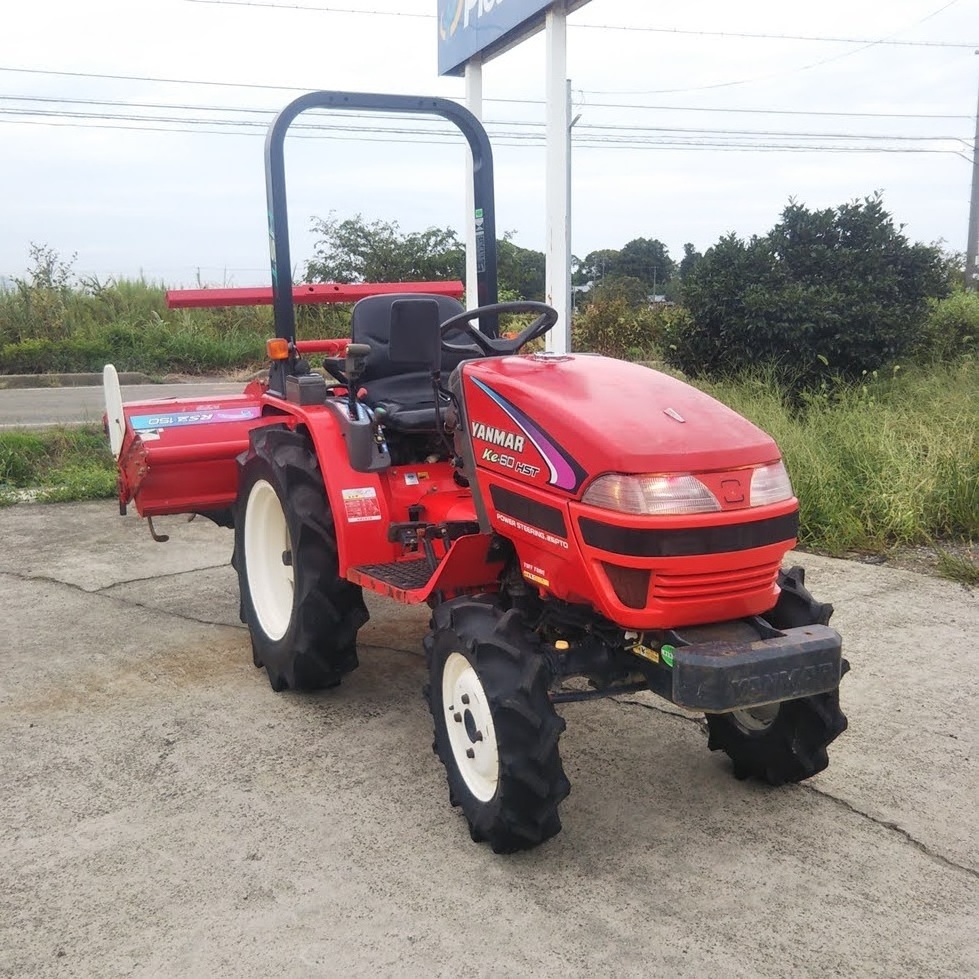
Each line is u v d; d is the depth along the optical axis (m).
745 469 2.65
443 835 2.93
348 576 3.57
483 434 3.06
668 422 2.71
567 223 7.87
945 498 6.17
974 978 2.31
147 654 4.41
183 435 4.61
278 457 3.81
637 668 2.92
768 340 9.14
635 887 2.66
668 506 2.54
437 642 2.98
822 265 9.35
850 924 2.50
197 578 5.55
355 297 4.75
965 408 7.57
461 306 4.28
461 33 9.00
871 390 8.55
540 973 2.32
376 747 3.49
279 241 4.06
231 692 3.99
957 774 3.26
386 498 3.66
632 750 3.47
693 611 2.62
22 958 2.38
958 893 2.63
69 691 3.99
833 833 2.93
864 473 6.52
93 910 2.57
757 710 3.20
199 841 2.89
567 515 2.68
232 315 18.61
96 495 7.55
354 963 2.36
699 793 3.17
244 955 2.39
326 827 2.97
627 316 16.33
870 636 4.46
